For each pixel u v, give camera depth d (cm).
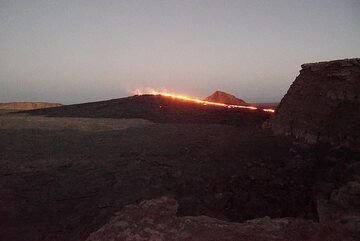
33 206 1398
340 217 908
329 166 1647
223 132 3147
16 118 4284
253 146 2325
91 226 1168
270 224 828
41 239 1104
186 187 1588
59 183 1709
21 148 2500
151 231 771
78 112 5322
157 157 2206
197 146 2511
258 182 1597
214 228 796
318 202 1111
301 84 2512
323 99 2156
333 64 2242
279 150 2141
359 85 1975
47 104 8450
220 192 1501
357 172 1384
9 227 1198
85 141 2877
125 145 2683
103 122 4162
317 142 2011
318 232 792
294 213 1241
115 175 1830
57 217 1302
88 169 1962
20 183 1678
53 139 2928
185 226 800
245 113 4591
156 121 4391
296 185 1497
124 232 768
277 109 2991
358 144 1734
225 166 1898
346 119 1906
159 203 863
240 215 1266
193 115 4634
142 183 1673
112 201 1424
